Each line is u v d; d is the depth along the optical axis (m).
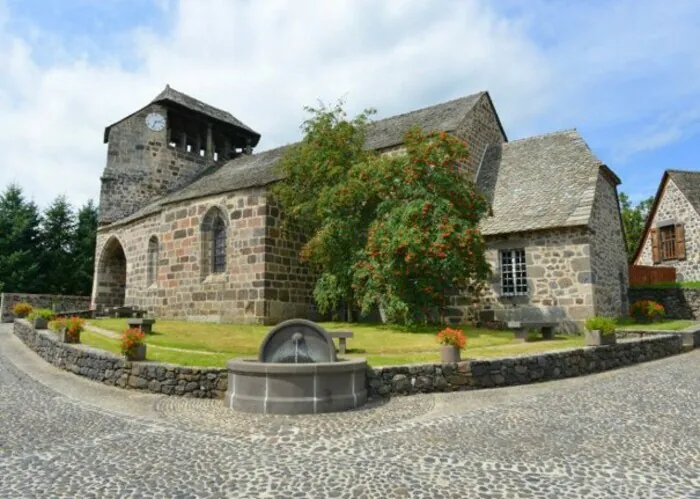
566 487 5.11
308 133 20.19
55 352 13.91
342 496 4.95
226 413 8.82
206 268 21.78
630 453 6.14
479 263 16.78
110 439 7.07
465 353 12.94
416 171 16.92
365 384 9.88
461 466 5.76
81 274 42.03
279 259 20.22
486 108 25.03
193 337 15.88
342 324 19.42
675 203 29.83
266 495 5.00
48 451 6.48
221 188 22.30
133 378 10.98
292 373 8.90
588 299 17.50
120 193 31.59
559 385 10.87
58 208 43.31
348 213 18.53
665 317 23.78
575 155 21.39
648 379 11.12
